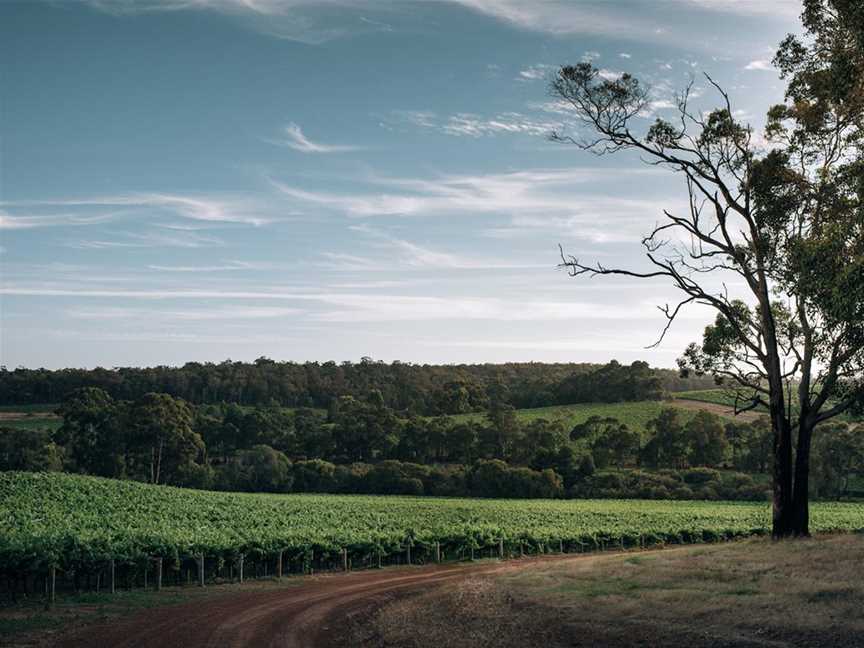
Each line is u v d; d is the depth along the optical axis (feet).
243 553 123.13
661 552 109.60
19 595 101.76
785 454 102.99
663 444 405.80
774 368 104.06
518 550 165.58
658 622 54.19
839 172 95.96
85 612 79.92
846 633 45.98
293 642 59.77
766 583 65.00
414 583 102.42
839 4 85.97
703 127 107.34
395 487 376.27
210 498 269.03
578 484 365.61
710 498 335.67
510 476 364.79
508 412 441.27
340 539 144.25
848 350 94.07
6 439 399.03
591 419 449.06
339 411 540.52
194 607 82.12
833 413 101.76
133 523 183.21
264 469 397.60
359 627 65.57
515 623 60.13
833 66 91.30
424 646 55.42
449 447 435.12
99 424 415.03
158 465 400.47
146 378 643.45
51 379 626.23
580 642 51.96
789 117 109.19
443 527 175.63
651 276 110.22
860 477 360.48
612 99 108.06
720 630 50.14
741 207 105.40
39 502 216.33
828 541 88.69
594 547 179.01
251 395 653.30
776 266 101.14
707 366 117.91
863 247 84.23
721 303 108.37
